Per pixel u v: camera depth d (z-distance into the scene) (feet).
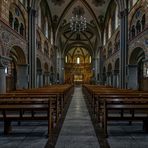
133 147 16.62
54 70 125.80
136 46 57.82
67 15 113.50
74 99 60.39
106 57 111.86
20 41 57.26
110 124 24.86
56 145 17.08
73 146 16.80
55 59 125.18
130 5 65.72
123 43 69.72
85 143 17.58
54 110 26.23
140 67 72.43
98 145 17.04
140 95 28.17
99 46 122.72
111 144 17.30
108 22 105.91
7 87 67.77
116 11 85.66
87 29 136.26
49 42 110.63
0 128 23.22
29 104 20.35
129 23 66.18
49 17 109.50
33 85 67.77
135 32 59.88
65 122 26.37
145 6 51.44
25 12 63.46
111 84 97.09
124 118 20.29
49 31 111.55
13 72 71.97
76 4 105.40
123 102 22.17
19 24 57.47
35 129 22.58
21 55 61.98
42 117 20.21
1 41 42.32
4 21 43.96
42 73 89.10
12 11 51.57
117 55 81.56
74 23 99.96
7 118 20.06
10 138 19.24
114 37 88.94
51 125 21.58
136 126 23.93
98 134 20.49
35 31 69.15
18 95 29.25
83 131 21.67
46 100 22.09
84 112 35.06
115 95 28.48
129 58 65.36
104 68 121.08
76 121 27.04
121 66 69.97
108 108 19.77
